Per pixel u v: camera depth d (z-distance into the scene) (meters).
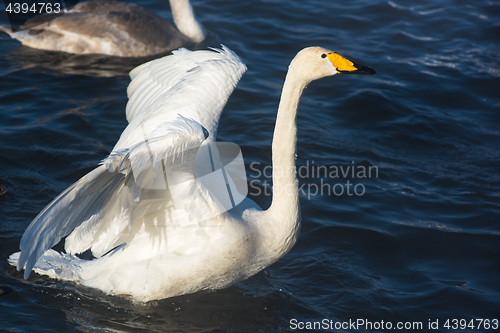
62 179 9.87
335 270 8.26
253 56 15.05
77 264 7.68
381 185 10.41
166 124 5.68
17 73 13.42
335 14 17.64
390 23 17.27
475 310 7.57
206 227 7.13
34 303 7.24
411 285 8.05
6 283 7.50
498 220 9.52
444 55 15.64
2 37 15.41
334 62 7.12
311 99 13.32
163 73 8.49
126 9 16.03
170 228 7.27
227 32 16.27
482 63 15.26
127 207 6.52
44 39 14.80
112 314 7.23
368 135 12.04
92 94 12.78
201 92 7.77
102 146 10.86
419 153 11.56
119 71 14.09
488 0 18.95
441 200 10.05
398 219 9.52
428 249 8.85
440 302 7.70
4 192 9.28
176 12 15.95
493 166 11.22
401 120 12.62
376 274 8.27
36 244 5.61
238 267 7.39
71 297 7.40
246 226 7.30
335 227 9.23
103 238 7.16
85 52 14.88
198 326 7.16
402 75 14.55
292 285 7.95
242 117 12.33
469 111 13.24
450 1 18.92
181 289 7.41
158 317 7.26
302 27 16.75
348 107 13.01
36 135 10.99
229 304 7.53
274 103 12.97
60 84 13.11
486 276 8.30
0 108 11.88
